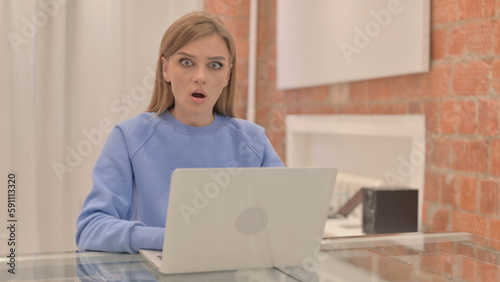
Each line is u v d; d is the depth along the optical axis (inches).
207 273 35.9
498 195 77.0
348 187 120.6
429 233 50.5
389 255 40.6
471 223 82.6
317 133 133.8
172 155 53.8
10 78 108.6
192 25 50.2
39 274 33.3
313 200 38.2
